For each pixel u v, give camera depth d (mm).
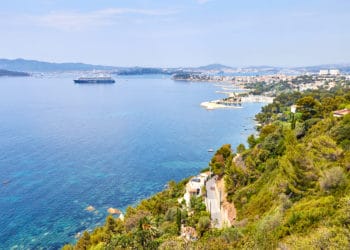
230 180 79438
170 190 95062
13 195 97312
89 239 66312
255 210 60062
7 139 163875
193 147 155250
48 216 85375
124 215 78938
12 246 72125
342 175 44719
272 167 71812
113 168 124000
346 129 59938
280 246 31266
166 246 42969
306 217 37656
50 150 145625
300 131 84938
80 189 103125
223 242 40594
